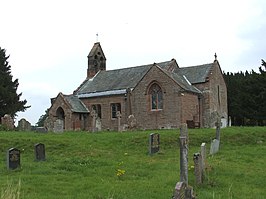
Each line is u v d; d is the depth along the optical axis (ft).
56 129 143.33
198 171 56.29
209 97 175.01
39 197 48.39
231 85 251.60
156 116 167.84
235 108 240.73
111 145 98.58
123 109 186.70
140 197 48.83
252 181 59.06
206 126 172.65
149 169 69.56
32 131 142.31
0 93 215.92
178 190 35.81
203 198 48.32
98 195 49.60
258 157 80.89
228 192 51.65
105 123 192.13
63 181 59.26
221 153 86.38
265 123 228.22
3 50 235.61
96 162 76.23
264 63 235.40
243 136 106.32
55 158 82.89
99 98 195.21
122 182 58.08
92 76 225.76
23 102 230.27
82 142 101.40
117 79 202.59
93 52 227.81
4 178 61.05
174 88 164.04
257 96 228.02
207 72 179.83
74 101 196.13
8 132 126.21
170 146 98.02
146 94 171.63
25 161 80.53
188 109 165.48
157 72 168.96
